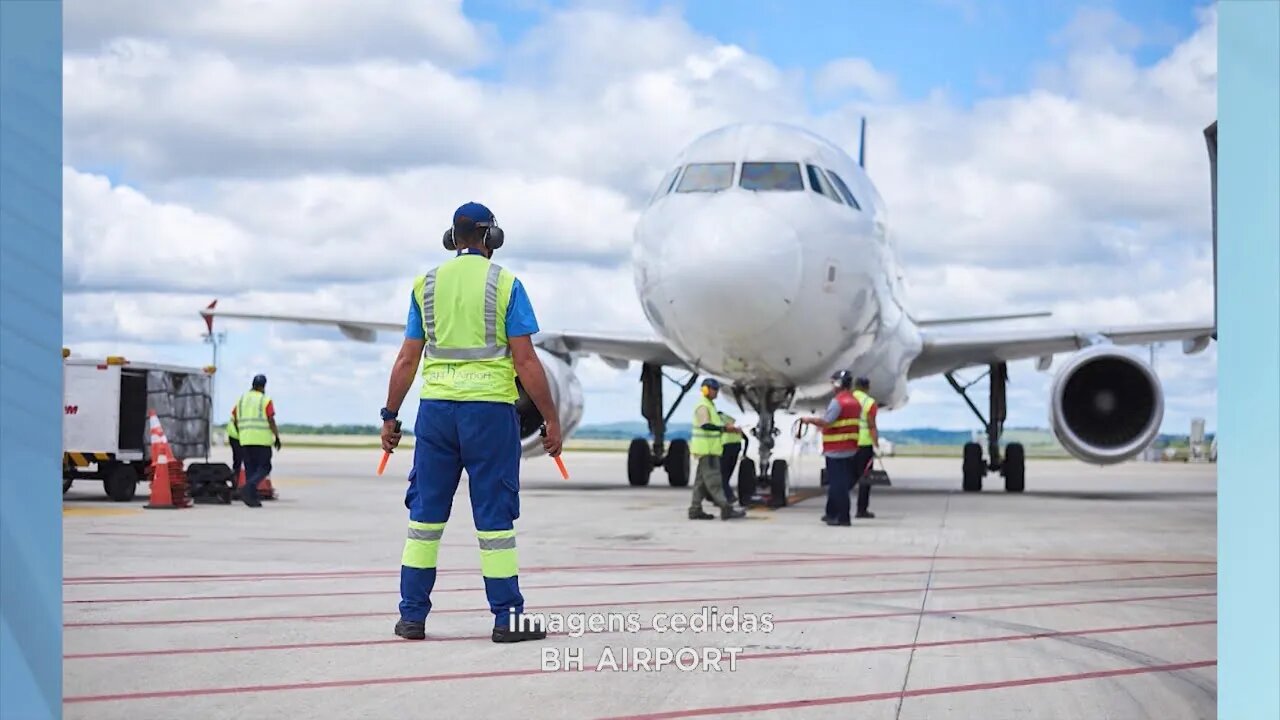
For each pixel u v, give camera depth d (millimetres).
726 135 15133
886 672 5367
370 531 12281
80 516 14203
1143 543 11523
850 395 13258
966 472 22062
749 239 13641
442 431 6051
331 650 5797
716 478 13938
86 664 5445
